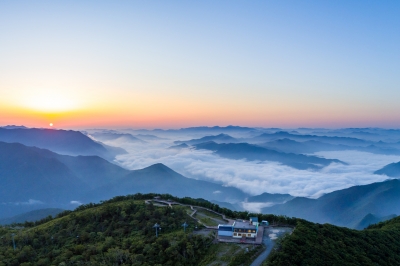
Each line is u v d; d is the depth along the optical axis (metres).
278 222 127.94
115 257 96.00
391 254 104.50
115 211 138.88
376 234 121.25
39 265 98.25
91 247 106.06
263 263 85.88
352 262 87.88
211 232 114.12
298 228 106.19
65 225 131.25
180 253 98.38
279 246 96.25
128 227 123.69
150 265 92.25
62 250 107.94
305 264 80.44
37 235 123.25
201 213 154.12
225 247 101.00
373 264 90.06
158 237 110.44
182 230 117.56
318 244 94.56
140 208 143.50
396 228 140.75
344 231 114.19
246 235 108.69
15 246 113.88
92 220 133.62
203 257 96.12
